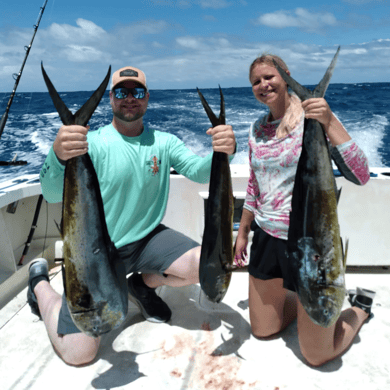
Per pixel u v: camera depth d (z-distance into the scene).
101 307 1.41
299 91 1.32
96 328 1.42
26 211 2.78
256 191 1.88
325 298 1.44
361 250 2.53
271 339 1.89
